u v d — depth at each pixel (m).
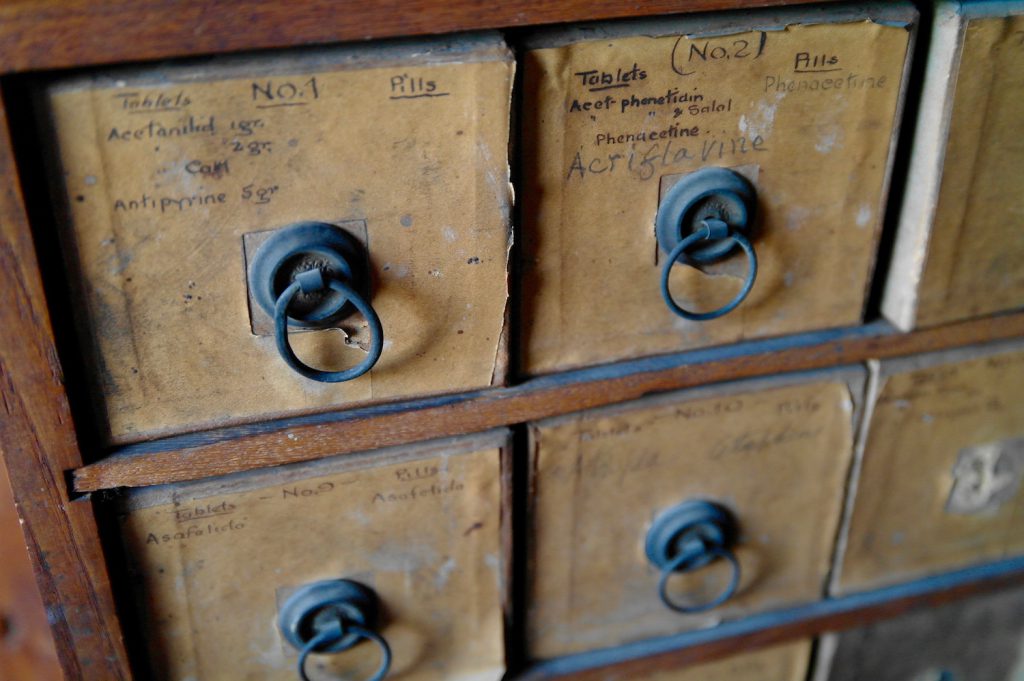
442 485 0.38
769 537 0.44
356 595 0.39
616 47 0.34
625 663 0.44
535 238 0.36
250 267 0.34
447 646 0.41
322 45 0.32
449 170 0.34
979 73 0.37
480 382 0.38
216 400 0.36
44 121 0.31
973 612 0.49
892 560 0.46
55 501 0.35
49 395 0.34
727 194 0.36
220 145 0.32
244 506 0.37
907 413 0.42
